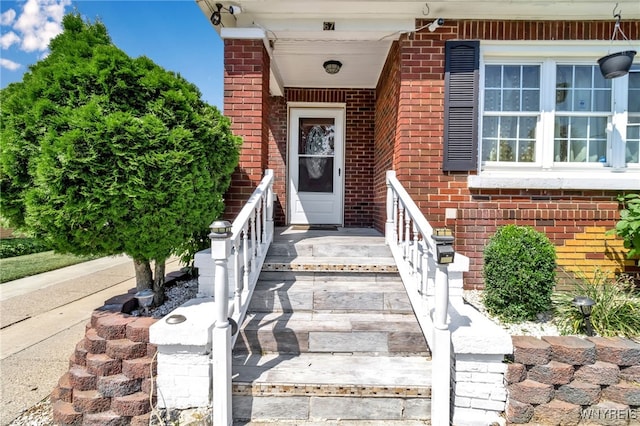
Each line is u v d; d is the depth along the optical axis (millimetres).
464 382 2584
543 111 4324
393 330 3023
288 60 5395
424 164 4297
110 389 2572
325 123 6754
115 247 2967
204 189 3174
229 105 4250
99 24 3459
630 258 4176
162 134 2822
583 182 4148
